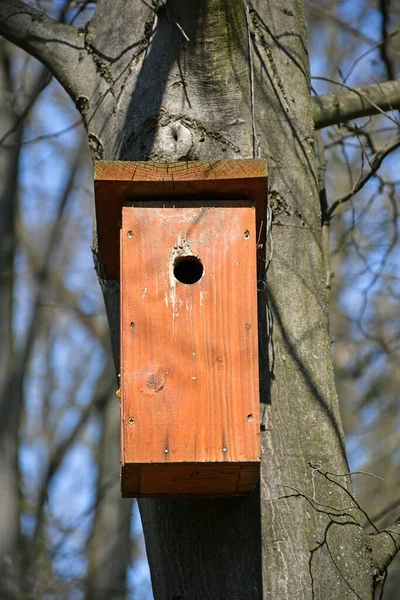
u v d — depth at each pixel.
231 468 6.59
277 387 7.27
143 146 7.71
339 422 7.38
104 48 8.43
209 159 7.66
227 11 7.94
